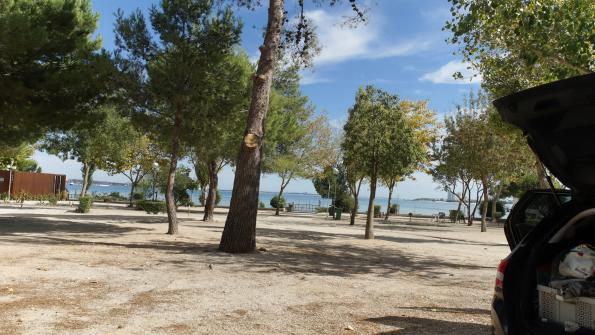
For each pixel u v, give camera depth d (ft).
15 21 46.03
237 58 63.41
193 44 54.75
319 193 212.84
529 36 31.24
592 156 12.45
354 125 63.52
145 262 33.81
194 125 56.85
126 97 55.57
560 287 12.09
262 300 23.15
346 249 51.72
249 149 42.19
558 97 11.31
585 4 29.27
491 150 92.63
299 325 19.03
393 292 26.99
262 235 62.85
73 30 56.24
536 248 12.96
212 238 54.54
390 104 63.36
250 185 42.34
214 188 89.81
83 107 56.49
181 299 22.67
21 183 141.69
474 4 32.24
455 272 37.52
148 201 98.12
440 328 19.20
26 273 27.43
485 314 21.95
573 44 28.35
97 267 30.73
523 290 12.67
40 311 19.47
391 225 115.85
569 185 13.62
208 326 18.44
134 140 129.90
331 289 26.86
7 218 70.13
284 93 93.30
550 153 13.24
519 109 12.57
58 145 127.24
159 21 54.13
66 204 129.29
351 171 73.72
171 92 53.47
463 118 96.27
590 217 12.92
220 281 27.55
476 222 153.69
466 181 120.98
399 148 62.69
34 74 51.19
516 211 15.81
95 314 19.47
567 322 11.84
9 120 52.75
